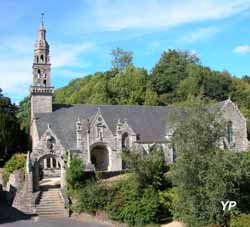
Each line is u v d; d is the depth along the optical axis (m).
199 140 41.78
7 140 74.88
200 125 42.12
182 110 46.41
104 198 49.69
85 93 110.12
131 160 49.56
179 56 119.50
